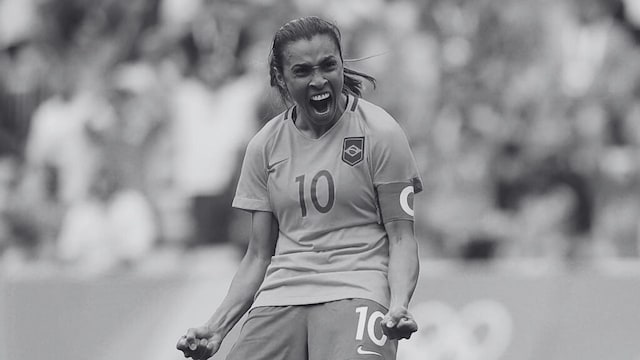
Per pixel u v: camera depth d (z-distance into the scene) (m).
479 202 31.48
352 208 14.66
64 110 35.44
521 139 32.22
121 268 31.78
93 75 36.66
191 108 33.22
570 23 35.38
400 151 14.59
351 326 14.16
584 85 33.69
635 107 33.28
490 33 35.47
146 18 37.34
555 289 24.56
